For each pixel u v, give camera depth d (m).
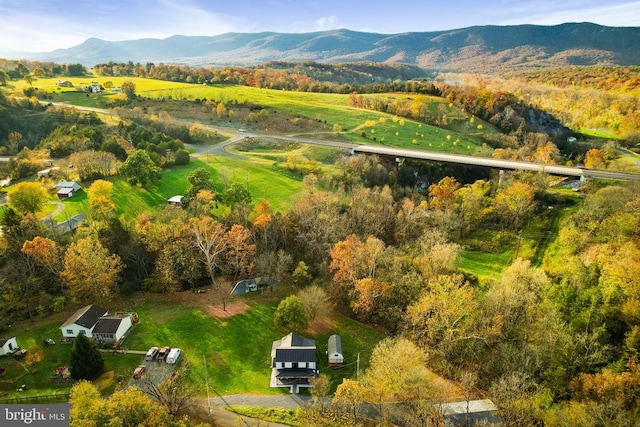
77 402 57.00
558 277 92.25
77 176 143.00
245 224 116.38
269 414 68.88
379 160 173.88
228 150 189.00
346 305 97.25
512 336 78.44
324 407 68.25
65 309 94.12
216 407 69.94
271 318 93.19
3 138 197.88
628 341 65.50
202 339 85.94
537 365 69.75
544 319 74.75
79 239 97.38
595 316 72.00
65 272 90.88
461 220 124.25
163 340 85.19
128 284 100.25
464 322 80.44
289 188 147.38
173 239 104.69
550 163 170.50
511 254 114.62
